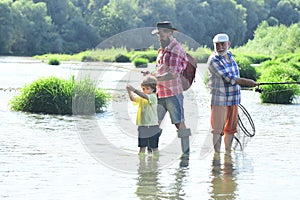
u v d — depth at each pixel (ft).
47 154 58.08
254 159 57.52
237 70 62.08
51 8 559.79
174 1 573.33
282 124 80.38
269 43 353.10
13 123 78.48
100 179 49.08
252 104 108.68
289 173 51.75
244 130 66.18
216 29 603.67
